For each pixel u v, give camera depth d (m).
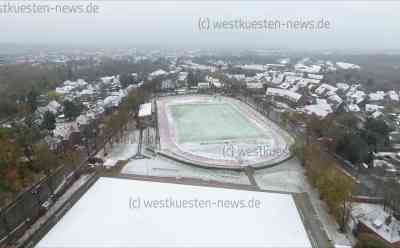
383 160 76.12
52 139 84.44
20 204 55.59
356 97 144.38
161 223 49.41
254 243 45.03
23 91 135.88
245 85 165.50
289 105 133.62
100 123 103.75
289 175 67.62
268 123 105.06
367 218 51.03
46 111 104.38
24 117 106.44
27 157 68.69
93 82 184.75
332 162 68.50
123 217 51.09
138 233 46.97
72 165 69.75
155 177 65.81
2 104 107.62
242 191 60.12
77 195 58.28
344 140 76.06
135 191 59.66
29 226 49.16
